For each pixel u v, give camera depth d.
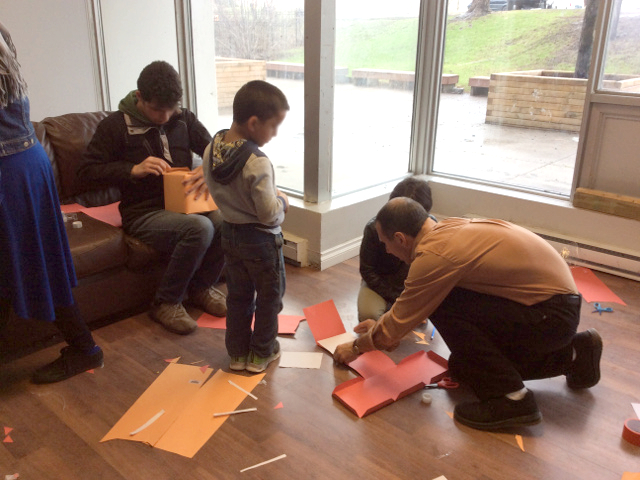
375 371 2.09
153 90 2.18
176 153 2.49
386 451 1.69
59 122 2.72
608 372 2.12
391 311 1.79
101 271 2.33
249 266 1.93
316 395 1.96
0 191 1.65
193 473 1.60
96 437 1.74
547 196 3.24
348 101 3.09
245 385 2.01
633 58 2.77
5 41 1.64
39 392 1.96
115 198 2.92
